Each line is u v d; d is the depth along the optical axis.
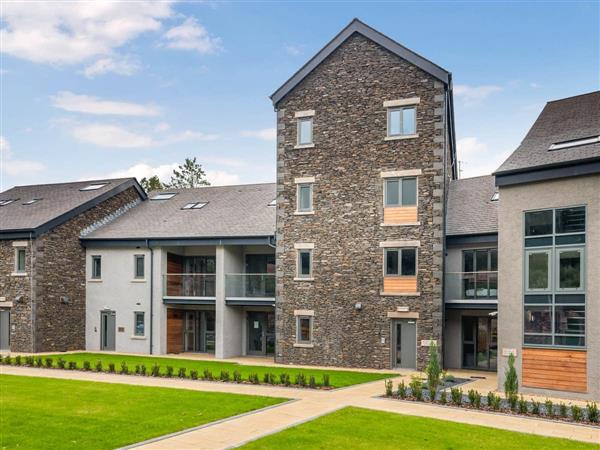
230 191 31.84
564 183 16.75
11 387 16.62
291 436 11.09
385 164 23.08
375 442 10.78
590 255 16.12
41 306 26.88
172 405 14.00
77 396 15.18
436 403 14.67
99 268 29.06
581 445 10.80
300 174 24.44
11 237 27.22
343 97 23.89
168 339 27.91
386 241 22.86
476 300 22.09
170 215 29.75
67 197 30.70
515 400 14.00
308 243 24.11
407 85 22.94
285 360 24.12
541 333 16.98
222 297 26.27
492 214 23.23
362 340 22.97
